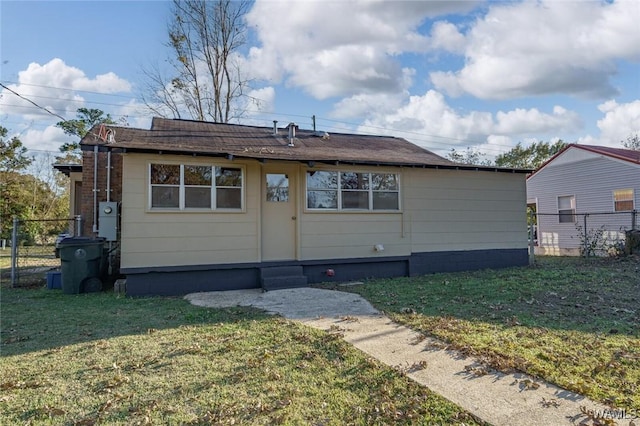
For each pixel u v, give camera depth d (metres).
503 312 5.72
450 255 10.36
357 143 12.21
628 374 3.45
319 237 9.12
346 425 2.71
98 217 9.67
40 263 14.12
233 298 7.30
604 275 8.92
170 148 7.57
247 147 9.41
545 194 18.19
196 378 3.50
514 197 11.20
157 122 11.58
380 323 5.29
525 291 7.27
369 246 9.54
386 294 7.30
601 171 15.76
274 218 8.94
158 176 7.86
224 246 8.30
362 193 9.55
